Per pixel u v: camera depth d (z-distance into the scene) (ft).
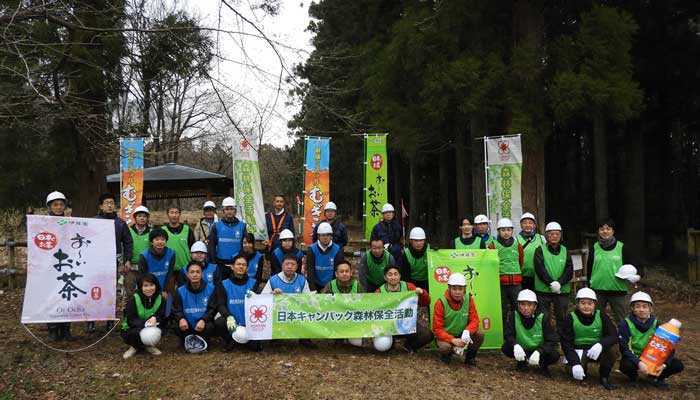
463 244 25.07
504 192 33.06
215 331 21.83
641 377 20.59
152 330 20.61
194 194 50.11
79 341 23.07
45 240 20.49
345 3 58.03
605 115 35.94
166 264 23.73
